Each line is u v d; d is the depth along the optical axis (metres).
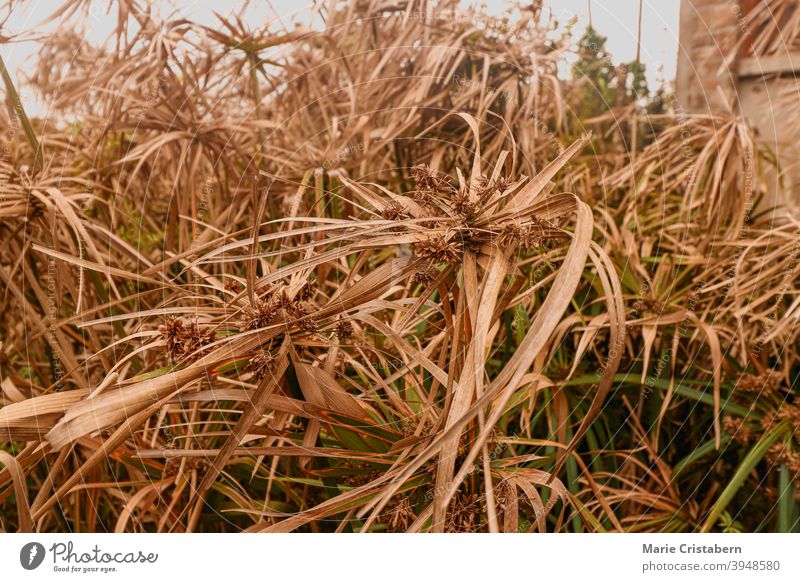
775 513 0.52
